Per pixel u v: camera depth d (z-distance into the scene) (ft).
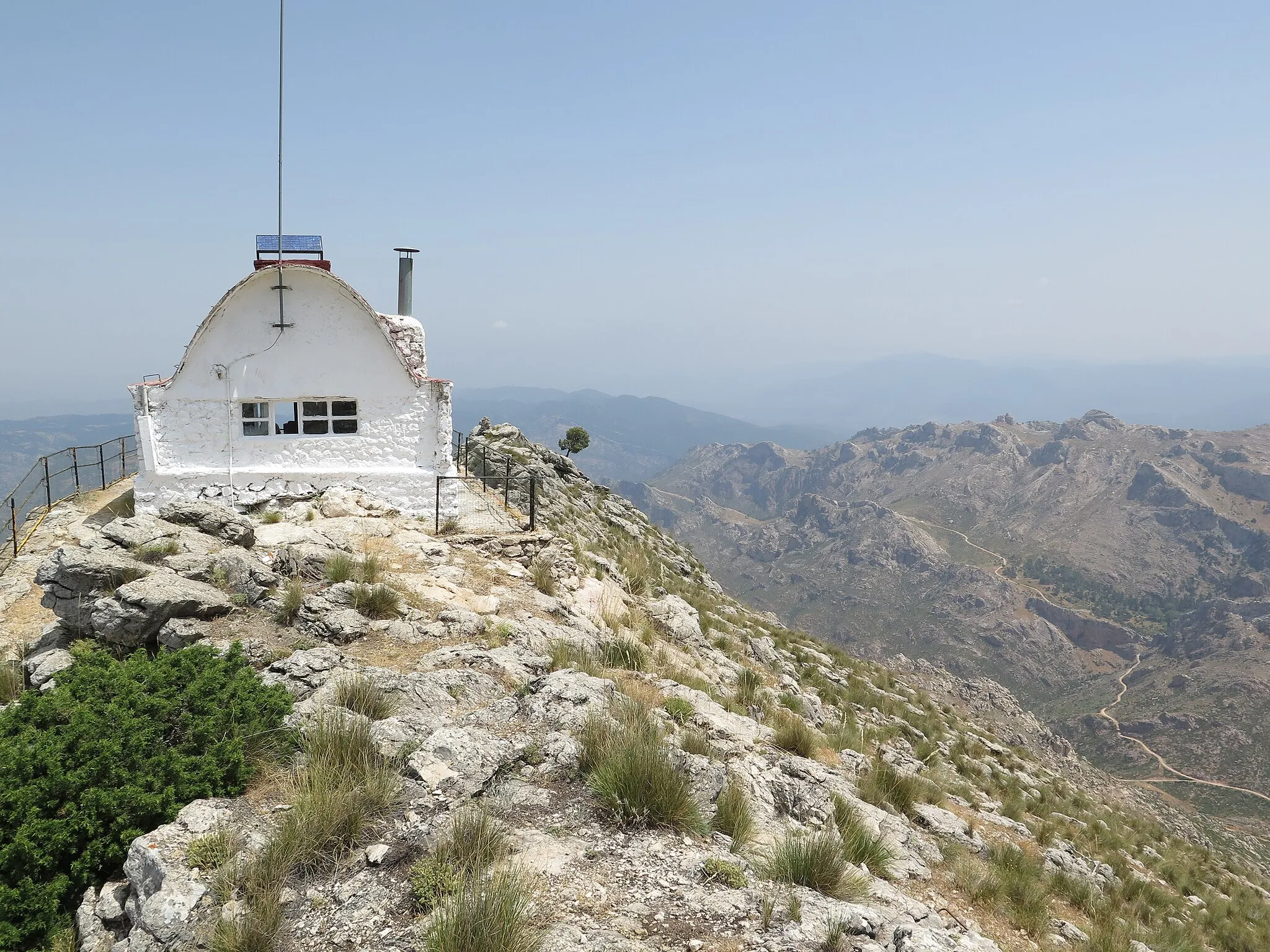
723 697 47.06
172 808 22.13
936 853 34.88
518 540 63.77
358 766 24.66
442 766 25.02
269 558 47.88
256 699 26.43
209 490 68.44
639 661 46.14
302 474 69.41
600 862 21.61
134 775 22.40
